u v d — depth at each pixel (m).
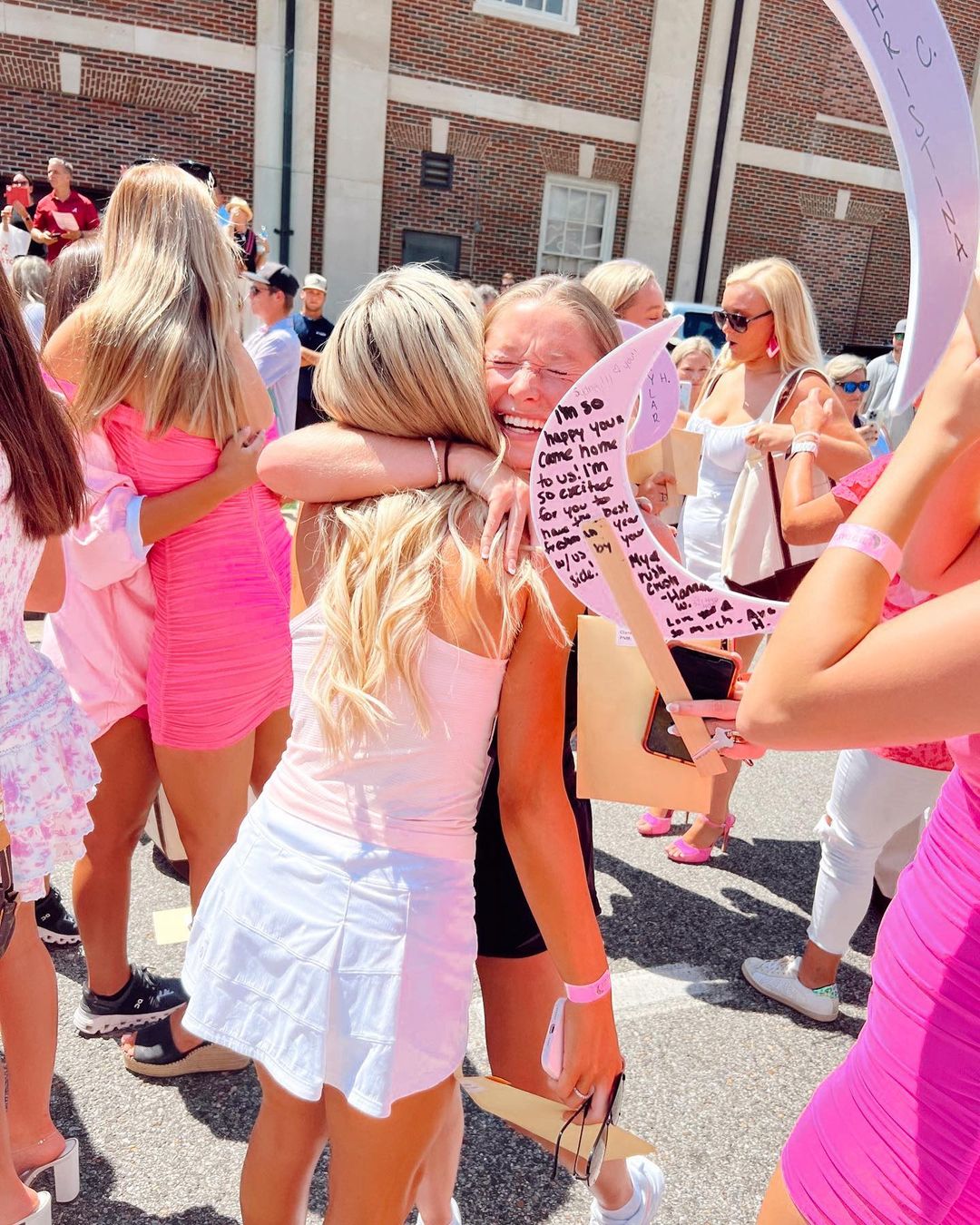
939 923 1.03
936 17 0.69
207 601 1.91
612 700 1.13
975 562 1.11
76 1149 1.76
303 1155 1.30
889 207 14.12
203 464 1.93
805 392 2.74
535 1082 1.48
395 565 1.13
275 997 1.15
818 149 13.49
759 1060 2.31
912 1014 1.04
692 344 4.84
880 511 0.89
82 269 2.15
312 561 1.27
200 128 10.71
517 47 11.72
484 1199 1.86
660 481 1.91
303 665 1.23
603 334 1.28
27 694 1.46
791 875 3.23
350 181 11.24
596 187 12.72
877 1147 1.05
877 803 2.28
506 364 1.26
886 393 8.06
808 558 2.77
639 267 2.55
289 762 1.24
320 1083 1.11
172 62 10.43
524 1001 1.47
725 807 3.18
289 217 11.11
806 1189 1.12
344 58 10.84
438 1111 1.20
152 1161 1.88
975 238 0.73
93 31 10.09
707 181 12.98
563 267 12.83
